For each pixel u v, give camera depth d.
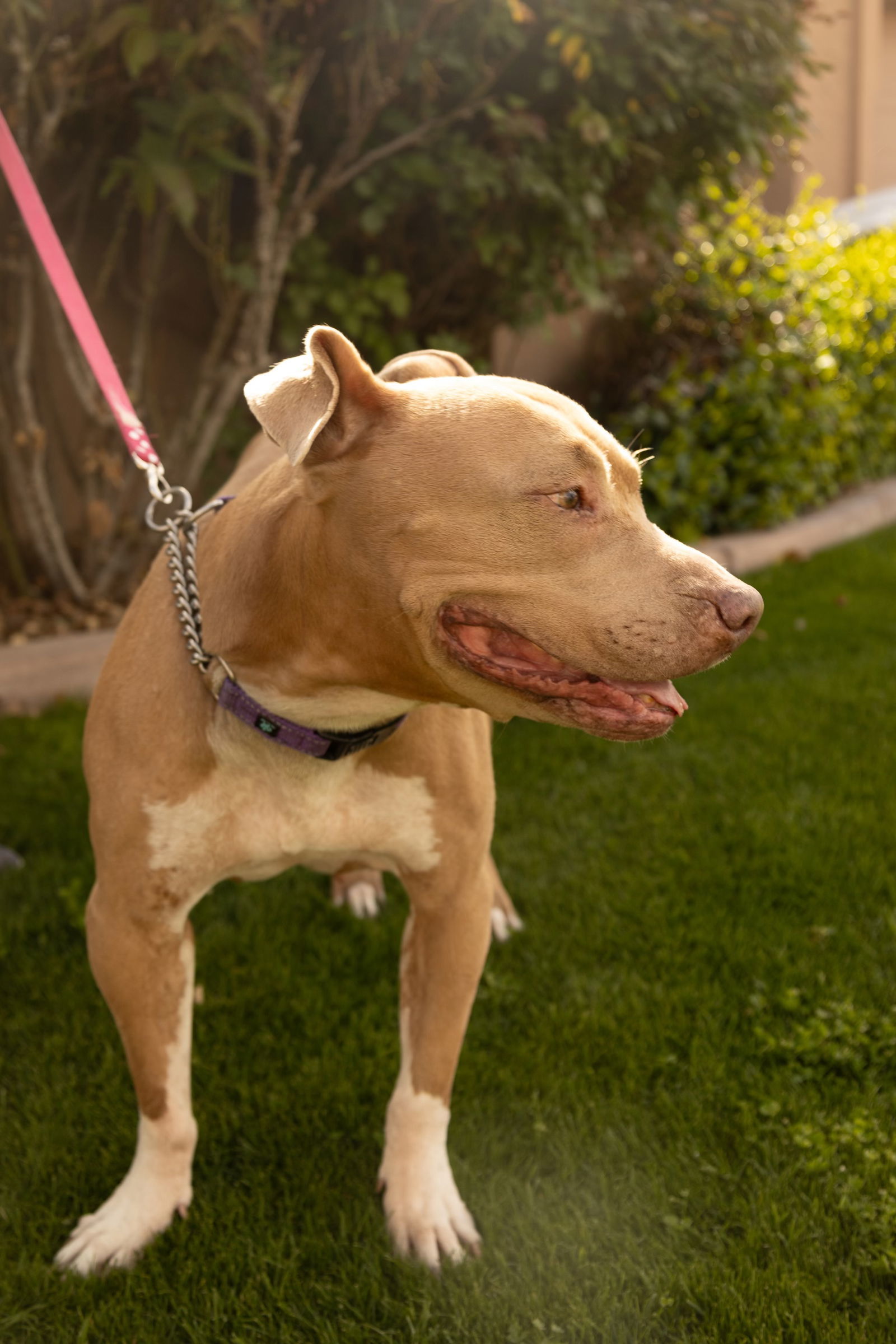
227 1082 2.78
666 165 5.84
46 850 3.76
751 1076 2.69
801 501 7.19
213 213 5.03
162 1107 2.30
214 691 2.12
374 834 2.27
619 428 6.75
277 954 3.26
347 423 1.84
